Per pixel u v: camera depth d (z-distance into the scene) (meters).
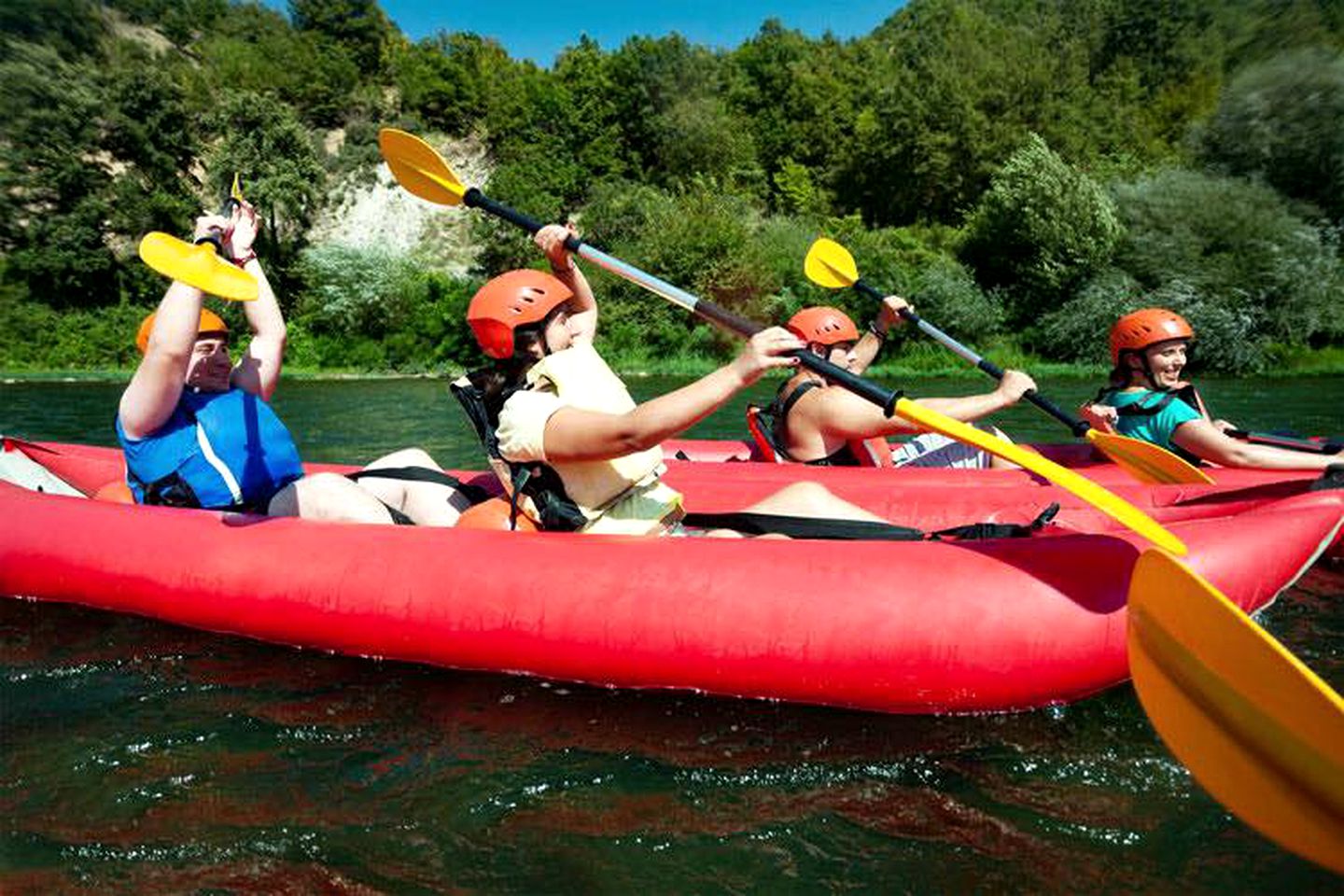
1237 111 17.69
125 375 15.70
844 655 1.95
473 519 2.53
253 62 31.34
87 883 1.46
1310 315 15.41
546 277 2.42
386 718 2.05
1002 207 19.72
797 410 3.77
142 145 23.34
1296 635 2.49
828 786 1.75
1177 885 1.43
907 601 1.94
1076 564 1.99
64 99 22.00
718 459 4.35
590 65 29.97
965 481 3.39
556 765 1.85
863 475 3.45
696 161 29.48
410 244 24.97
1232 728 1.44
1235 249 16.48
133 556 2.56
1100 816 1.63
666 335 18.86
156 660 2.37
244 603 2.41
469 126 30.11
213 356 2.72
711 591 2.04
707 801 1.71
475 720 2.04
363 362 18.56
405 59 32.16
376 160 26.64
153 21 34.94
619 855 1.55
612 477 2.31
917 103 25.34
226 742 1.94
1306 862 1.47
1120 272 17.36
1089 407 3.67
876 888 1.45
